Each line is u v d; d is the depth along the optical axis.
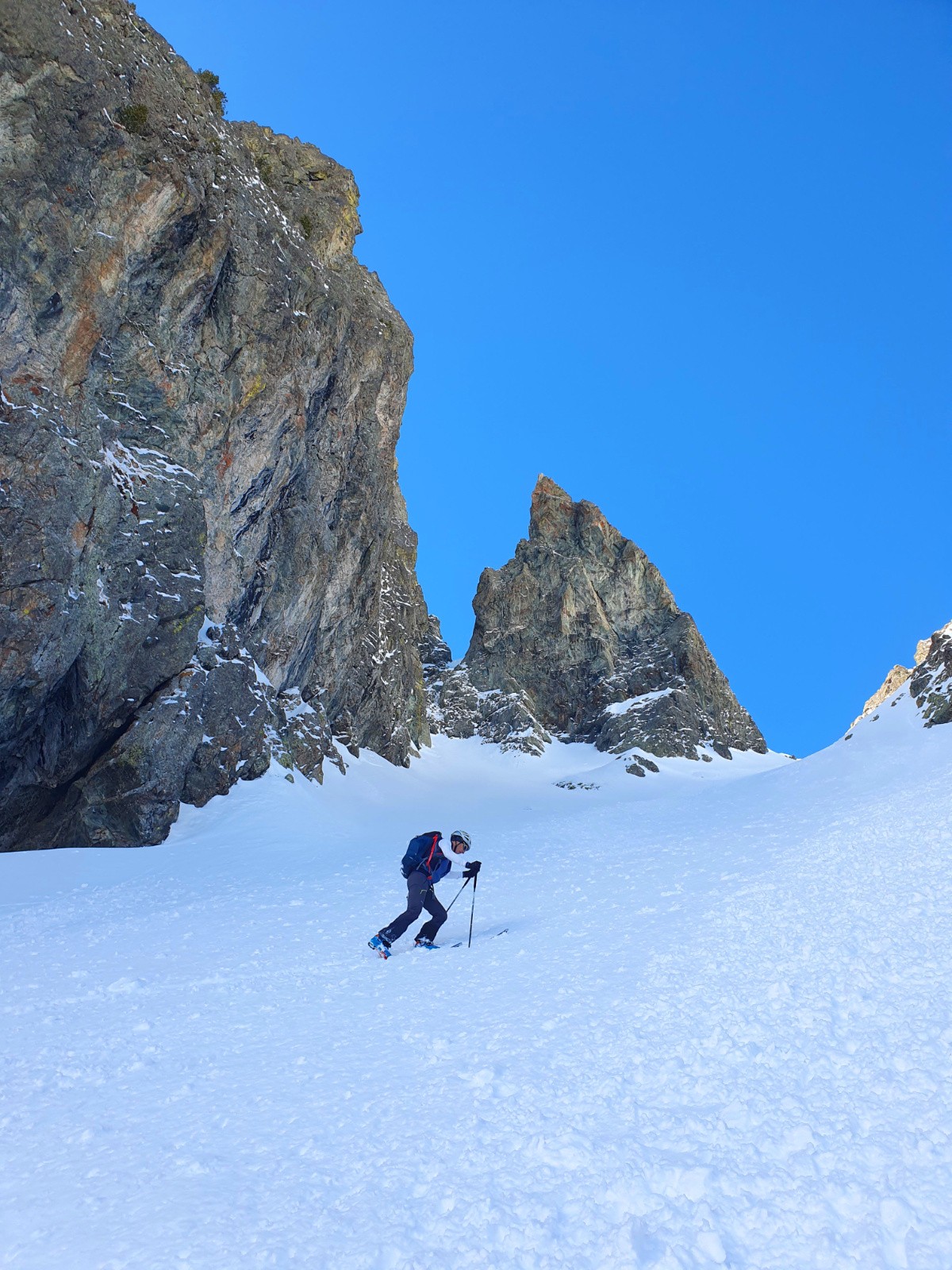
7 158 25.78
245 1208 4.80
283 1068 7.18
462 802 51.69
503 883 16.58
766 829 20.86
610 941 10.55
